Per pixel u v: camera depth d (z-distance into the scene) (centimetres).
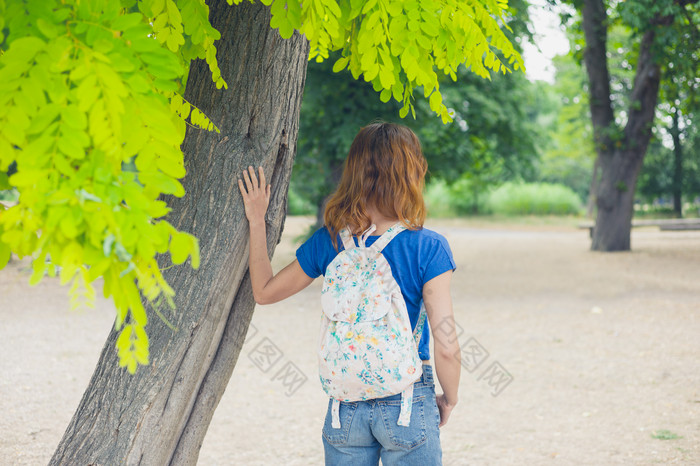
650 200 3638
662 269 1328
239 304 213
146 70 126
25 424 437
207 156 202
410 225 187
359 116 1116
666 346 680
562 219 3659
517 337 746
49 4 120
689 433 422
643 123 1619
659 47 1338
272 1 164
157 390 195
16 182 106
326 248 197
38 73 112
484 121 1404
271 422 464
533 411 485
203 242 199
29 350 657
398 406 182
